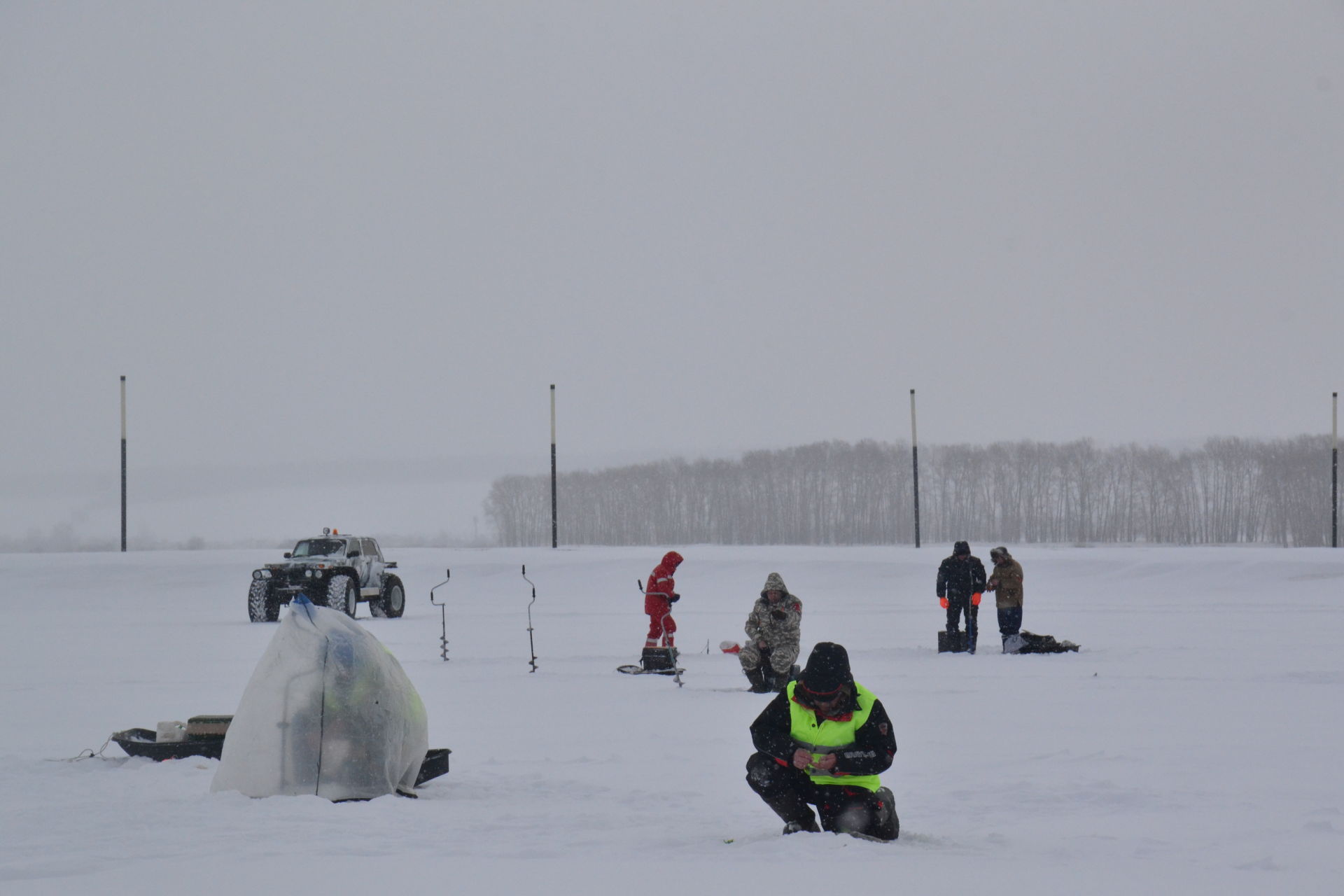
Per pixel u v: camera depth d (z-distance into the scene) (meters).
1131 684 30.06
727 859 11.62
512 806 15.28
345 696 15.77
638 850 12.22
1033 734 22.02
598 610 65.62
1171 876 10.77
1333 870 11.04
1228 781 16.94
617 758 19.75
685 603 70.94
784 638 29.50
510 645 44.38
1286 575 79.50
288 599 58.81
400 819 14.00
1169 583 78.56
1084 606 64.19
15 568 88.75
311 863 11.46
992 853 11.99
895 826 13.04
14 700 28.14
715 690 30.11
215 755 18.67
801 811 13.03
